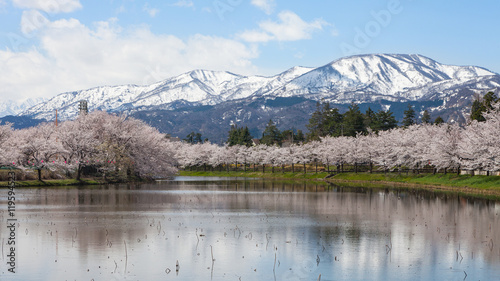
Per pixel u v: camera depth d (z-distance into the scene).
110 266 25.77
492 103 82.00
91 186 84.06
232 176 163.88
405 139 107.50
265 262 27.08
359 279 24.11
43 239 32.16
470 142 76.69
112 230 35.72
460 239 33.78
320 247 30.86
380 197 66.25
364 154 125.88
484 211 49.19
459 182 83.88
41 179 81.75
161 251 29.25
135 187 84.19
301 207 53.06
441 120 174.75
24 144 82.88
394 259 27.97
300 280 23.80
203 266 26.11
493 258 28.33
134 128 103.56
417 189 83.19
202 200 60.34
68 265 25.81
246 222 40.91
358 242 32.53
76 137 87.56
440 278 24.34
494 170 72.69
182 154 187.75
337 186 94.50
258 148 184.75
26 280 23.23
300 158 150.38
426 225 39.81
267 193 73.94
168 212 46.84
